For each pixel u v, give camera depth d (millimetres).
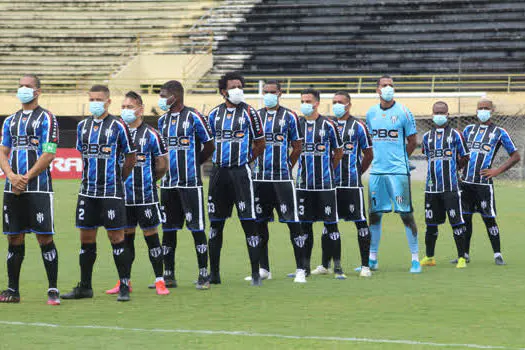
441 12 91875
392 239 36500
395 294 21531
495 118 75750
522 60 85000
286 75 90875
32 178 19391
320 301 20297
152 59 91938
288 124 23828
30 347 14766
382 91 26344
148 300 20516
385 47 90688
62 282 23812
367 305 19656
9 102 84125
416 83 83625
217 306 19516
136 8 102250
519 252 32344
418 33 91250
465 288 22688
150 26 99562
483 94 72812
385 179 26594
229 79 22812
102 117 20391
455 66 86812
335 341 15359
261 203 24312
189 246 33188
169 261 23062
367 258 25609
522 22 88938
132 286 23219
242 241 35031
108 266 27359
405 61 88438
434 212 28141
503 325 17109
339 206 25719
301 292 21922
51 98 83938
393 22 92875
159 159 21984
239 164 22938
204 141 22594
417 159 73000
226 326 16891
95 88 20141
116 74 92125
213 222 23516
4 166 19609
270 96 23609
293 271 26859
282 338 15633
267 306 19516
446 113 27812
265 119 23906
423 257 30922
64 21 101750
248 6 99375
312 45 93000
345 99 25797
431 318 17922
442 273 26250
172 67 91375
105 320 17562
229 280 24516
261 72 91500
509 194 60562
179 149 22500
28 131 19641
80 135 20422
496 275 25672
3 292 20234
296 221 23938
